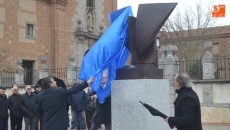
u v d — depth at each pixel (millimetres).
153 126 6340
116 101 6645
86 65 6824
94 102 13312
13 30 25812
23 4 26734
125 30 7023
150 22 6680
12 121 11820
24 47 26578
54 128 6855
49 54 28734
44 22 28484
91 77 6684
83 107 13336
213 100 15047
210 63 15367
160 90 6656
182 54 36562
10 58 25234
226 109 14719
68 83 20812
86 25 31812
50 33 28906
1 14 24984
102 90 7234
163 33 40906
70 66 21125
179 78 5023
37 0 27891
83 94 13352
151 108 5246
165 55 16266
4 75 22500
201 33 40562
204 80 15234
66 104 7266
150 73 6594
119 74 6832
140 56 6801
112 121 6703
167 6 6668
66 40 29672
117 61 7324
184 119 4742
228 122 14656
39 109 7250
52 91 6992
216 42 45938
